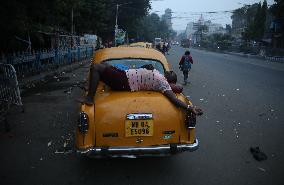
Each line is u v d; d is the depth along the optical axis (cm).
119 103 422
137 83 461
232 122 736
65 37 2445
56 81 1321
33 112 776
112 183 427
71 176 445
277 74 1942
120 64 539
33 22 1492
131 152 408
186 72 1348
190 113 425
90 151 401
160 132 418
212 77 1647
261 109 878
